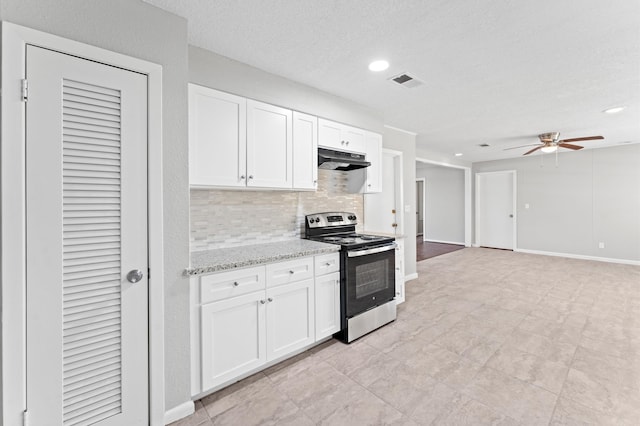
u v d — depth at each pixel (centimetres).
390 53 200
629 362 212
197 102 189
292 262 213
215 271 174
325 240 269
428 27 171
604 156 552
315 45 191
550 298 354
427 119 360
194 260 186
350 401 173
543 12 156
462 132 429
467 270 497
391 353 228
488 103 299
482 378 195
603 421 154
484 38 182
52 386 124
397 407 168
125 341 142
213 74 197
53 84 124
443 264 543
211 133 195
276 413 164
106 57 136
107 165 137
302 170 246
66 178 127
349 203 339
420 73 231
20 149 117
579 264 532
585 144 524
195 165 187
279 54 202
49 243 123
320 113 263
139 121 145
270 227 263
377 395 178
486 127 398
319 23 168
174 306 158
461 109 321
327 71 227
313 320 226
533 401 171
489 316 301
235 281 183
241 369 186
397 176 413
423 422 156
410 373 201
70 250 128
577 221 585
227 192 237
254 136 216
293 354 225
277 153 230
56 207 125
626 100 290
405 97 282
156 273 150
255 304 193
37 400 121
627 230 530
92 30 133
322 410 166
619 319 290
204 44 189
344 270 244
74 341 129
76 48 128
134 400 145
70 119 128
